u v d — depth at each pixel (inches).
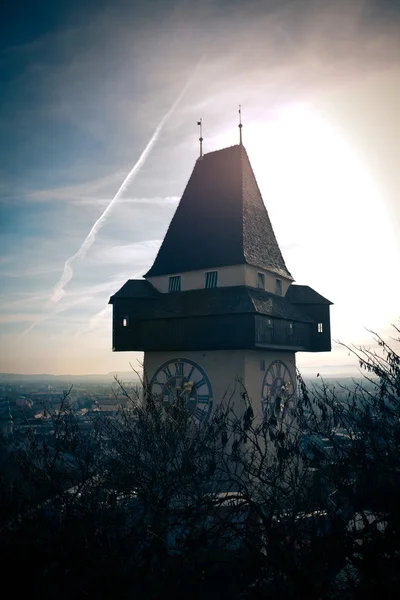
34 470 464.4
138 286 1130.0
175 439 543.8
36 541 397.7
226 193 1160.2
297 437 415.8
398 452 341.4
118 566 388.8
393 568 307.1
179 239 1176.2
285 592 333.1
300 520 382.0
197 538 395.2
